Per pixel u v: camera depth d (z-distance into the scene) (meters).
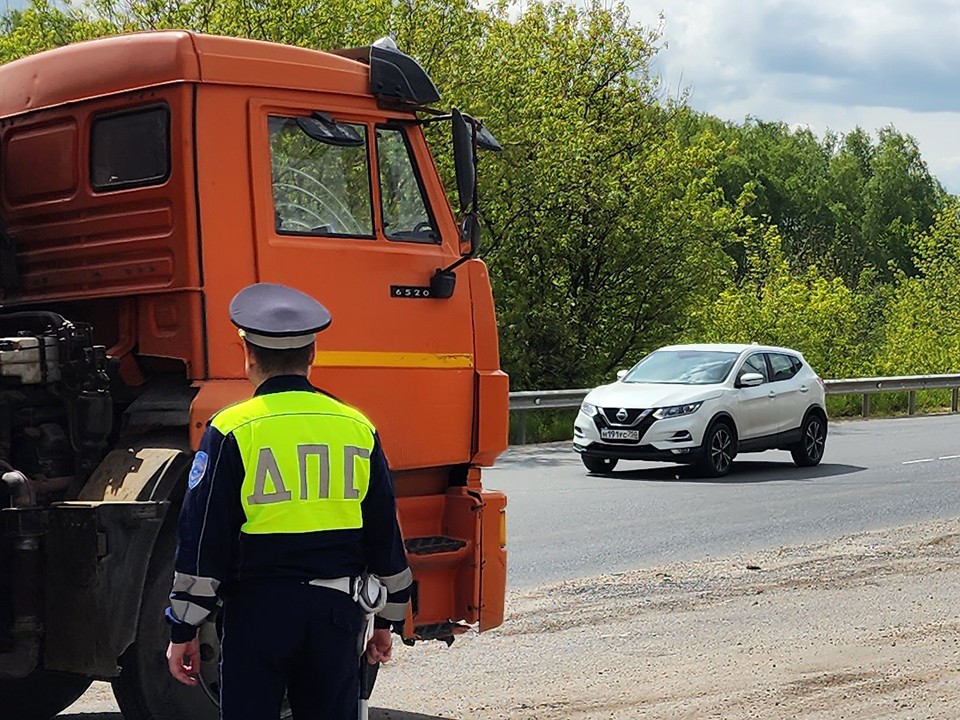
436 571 7.20
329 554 4.33
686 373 20.52
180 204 6.36
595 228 33.88
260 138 6.57
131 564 5.85
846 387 32.56
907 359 61.22
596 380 34.69
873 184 121.56
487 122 30.53
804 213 119.06
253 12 26.75
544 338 33.59
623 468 20.73
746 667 8.34
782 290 51.66
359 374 6.88
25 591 5.83
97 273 6.66
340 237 6.84
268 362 4.45
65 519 5.82
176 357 6.38
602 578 11.26
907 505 16.19
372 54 7.03
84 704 7.70
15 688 7.27
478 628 7.31
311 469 4.31
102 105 6.70
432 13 29.67
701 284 35.88
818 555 12.46
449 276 7.21
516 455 22.61
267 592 4.26
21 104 7.08
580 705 7.46
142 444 6.28
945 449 23.84
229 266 6.42
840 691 7.75
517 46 33.78
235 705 4.25
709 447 19.33
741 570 11.67
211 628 6.15
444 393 7.25
